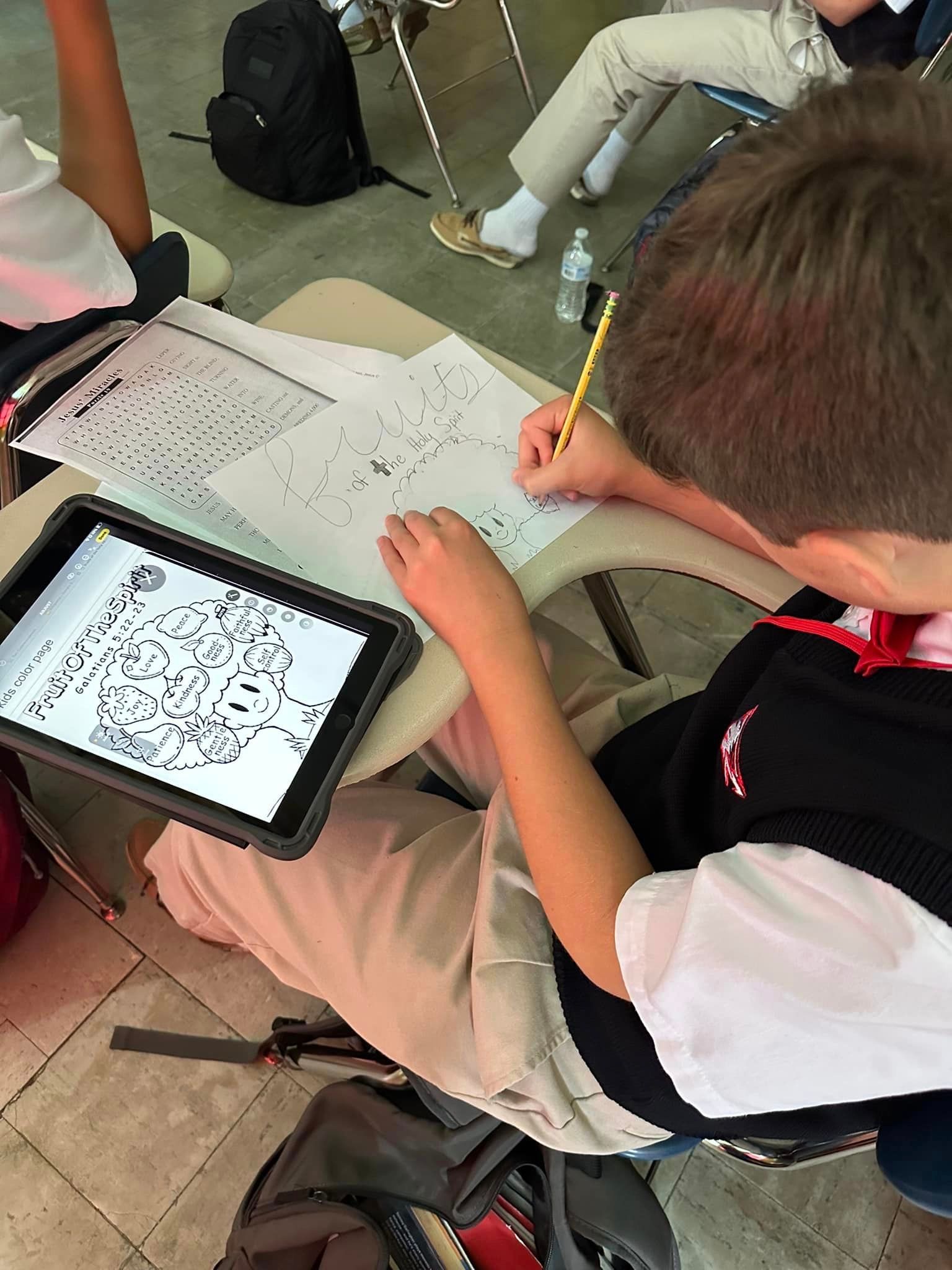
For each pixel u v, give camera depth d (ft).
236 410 2.29
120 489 2.07
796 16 5.21
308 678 1.75
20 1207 3.26
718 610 5.17
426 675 1.86
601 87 5.92
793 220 1.04
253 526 2.05
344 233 7.20
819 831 1.25
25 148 2.24
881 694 1.31
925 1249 3.34
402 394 2.39
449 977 2.05
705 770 1.86
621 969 1.49
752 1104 1.40
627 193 7.72
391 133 8.14
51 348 2.41
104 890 3.90
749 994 1.26
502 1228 2.71
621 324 1.40
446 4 6.88
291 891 2.27
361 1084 2.93
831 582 1.35
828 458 1.11
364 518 2.11
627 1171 2.78
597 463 2.17
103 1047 3.61
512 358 6.37
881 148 1.07
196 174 7.59
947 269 0.98
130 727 1.66
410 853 2.25
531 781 1.77
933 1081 1.26
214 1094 3.52
